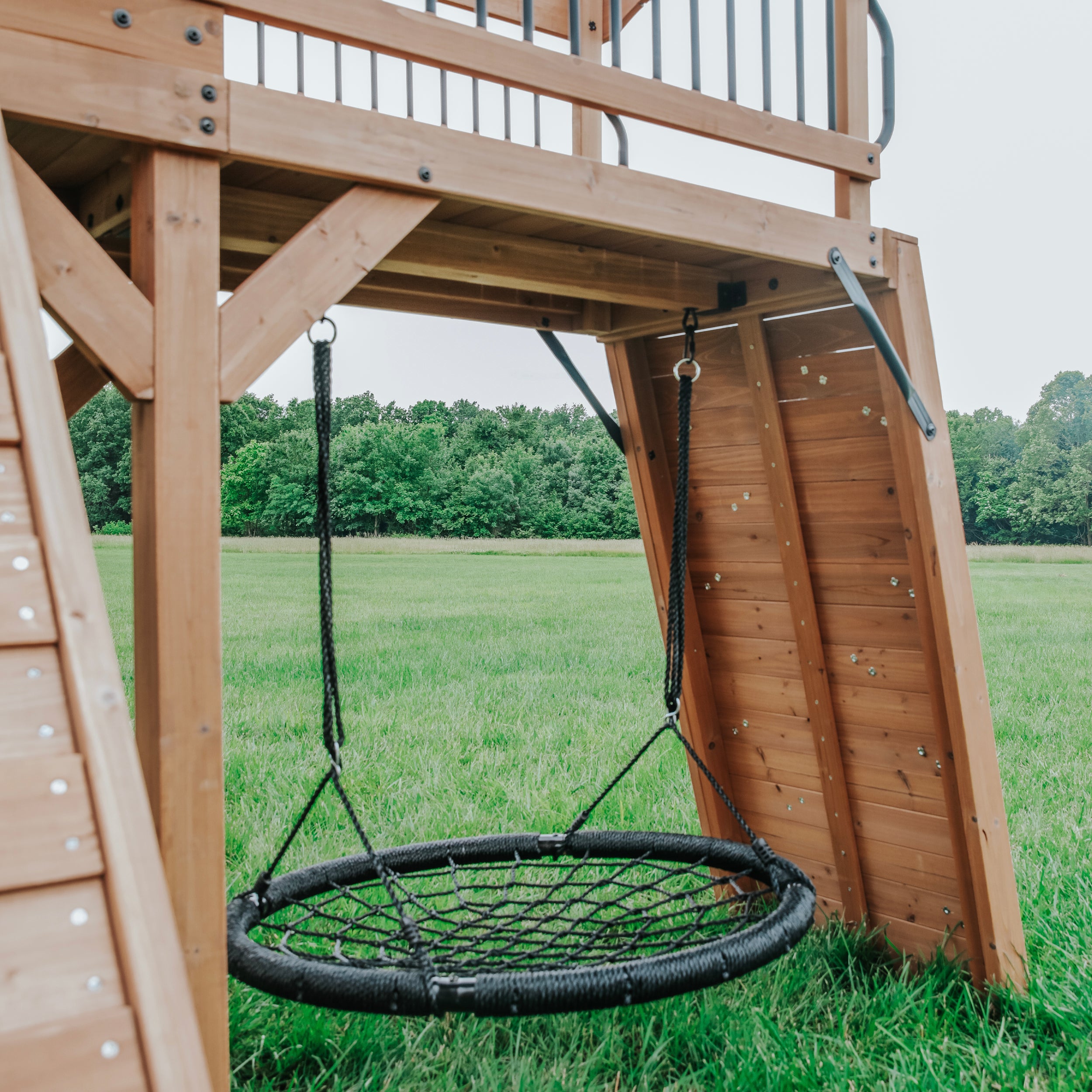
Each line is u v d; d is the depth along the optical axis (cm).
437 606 1853
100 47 156
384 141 184
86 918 108
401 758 591
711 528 362
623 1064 268
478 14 203
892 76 283
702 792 379
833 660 335
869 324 267
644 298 290
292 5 175
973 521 4775
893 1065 262
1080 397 4853
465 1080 259
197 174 165
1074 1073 250
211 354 164
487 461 4600
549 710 763
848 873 346
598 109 220
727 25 244
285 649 1186
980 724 296
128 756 116
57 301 151
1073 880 370
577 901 299
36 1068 97
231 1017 276
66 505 126
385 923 349
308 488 4200
